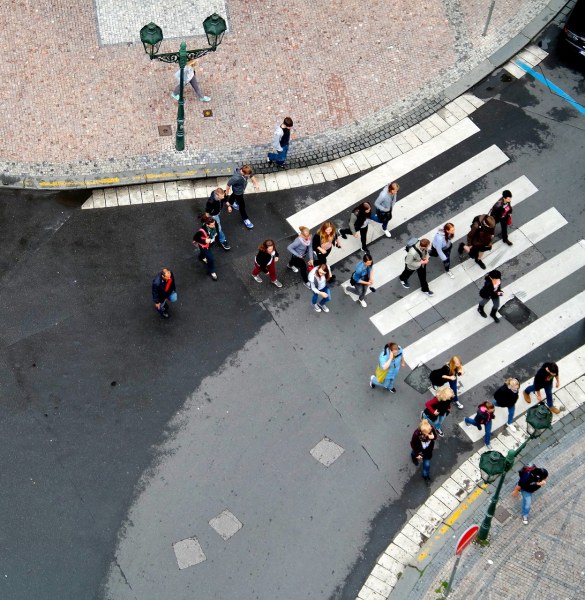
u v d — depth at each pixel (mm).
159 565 19203
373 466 20438
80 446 20375
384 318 22156
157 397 21000
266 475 20234
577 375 21609
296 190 23812
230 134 24297
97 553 19266
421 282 22219
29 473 20000
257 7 25891
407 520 19875
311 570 19281
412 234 23312
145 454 20359
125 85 24688
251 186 23766
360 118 24781
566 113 25031
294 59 25328
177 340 21703
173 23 25484
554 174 24125
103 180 23531
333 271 22797
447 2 26391
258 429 20719
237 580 19125
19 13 25344
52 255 22625
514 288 22609
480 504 20047
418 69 25484
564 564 19344
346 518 19844
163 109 24484
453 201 23750
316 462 20422
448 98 25125
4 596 18734
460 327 22109
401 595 19031
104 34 25219
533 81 25469
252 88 24859
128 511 19734
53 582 18938
